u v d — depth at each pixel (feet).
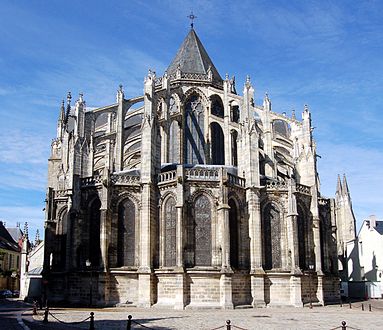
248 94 216.74
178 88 257.75
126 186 196.44
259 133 250.57
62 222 221.05
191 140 260.42
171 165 212.02
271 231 202.18
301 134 239.09
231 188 194.80
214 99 268.41
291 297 191.93
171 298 179.42
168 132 236.63
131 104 229.66
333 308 190.19
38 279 266.77
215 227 188.34
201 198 190.70
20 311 165.17
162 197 195.11
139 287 183.42
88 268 189.16
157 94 229.86
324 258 222.28
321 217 225.15
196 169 193.06
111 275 186.29
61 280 203.92
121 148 220.64
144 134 199.52
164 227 193.26
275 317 145.89
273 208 204.54
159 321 130.11
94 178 200.23
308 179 231.09
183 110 261.03
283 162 252.01
